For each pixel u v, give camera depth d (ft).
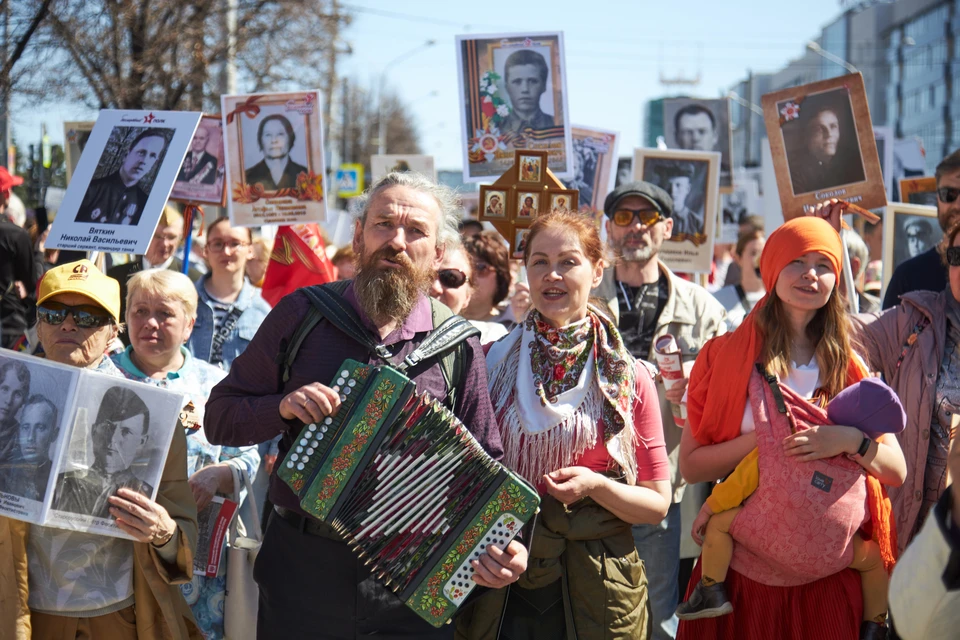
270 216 19.95
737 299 22.30
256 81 54.19
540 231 11.76
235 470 13.71
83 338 11.37
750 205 39.73
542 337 11.83
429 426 9.97
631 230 16.33
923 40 259.60
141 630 10.83
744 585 11.76
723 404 12.05
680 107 33.40
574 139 22.16
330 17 54.95
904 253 22.07
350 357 10.52
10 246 21.16
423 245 10.68
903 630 8.21
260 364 10.77
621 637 11.13
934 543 7.84
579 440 11.31
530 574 11.10
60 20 26.89
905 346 13.26
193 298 13.97
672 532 14.88
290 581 10.58
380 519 9.98
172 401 10.52
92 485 10.22
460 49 19.90
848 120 17.72
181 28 44.42
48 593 10.53
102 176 15.57
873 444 11.28
